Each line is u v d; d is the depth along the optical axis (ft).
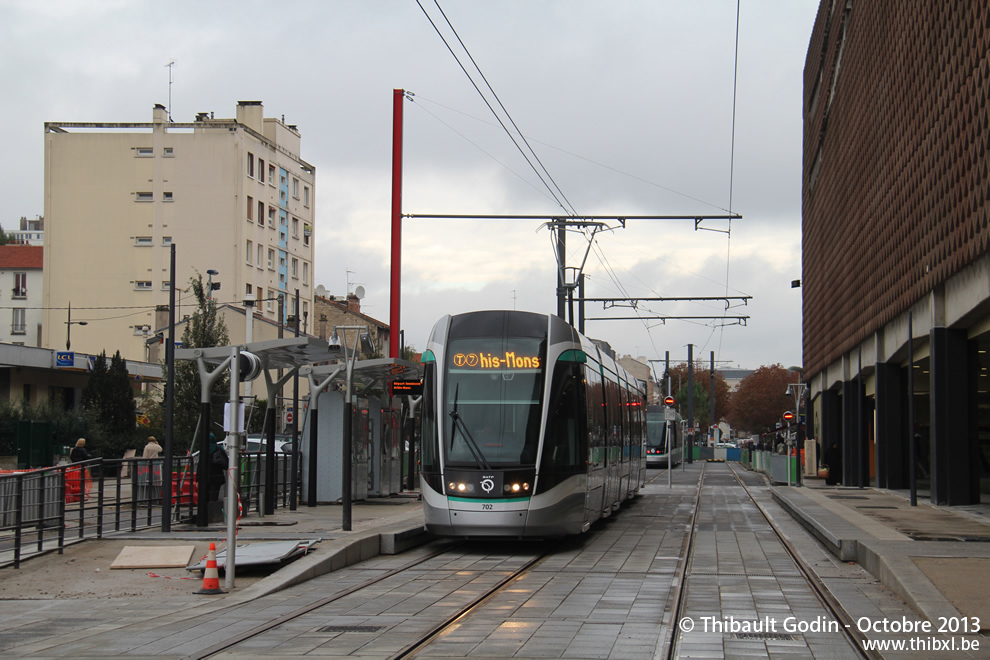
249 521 61.72
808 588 39.19
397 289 68.95
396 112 69.05
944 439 72.43
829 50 128.06
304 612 33.96
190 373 120.37
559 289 88.69
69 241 208.23
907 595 34.35
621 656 26.61
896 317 87.66
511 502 50.62
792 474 118.93
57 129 210.18
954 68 64.64
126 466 56.18
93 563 45.37
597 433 62.54
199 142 207.51
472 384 53.31
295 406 75.36
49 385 156.25
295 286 238.27
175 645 28.45
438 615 33.22
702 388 377.50
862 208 103.76
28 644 28.78
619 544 56.95
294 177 237.86
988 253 59.26
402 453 94.17
